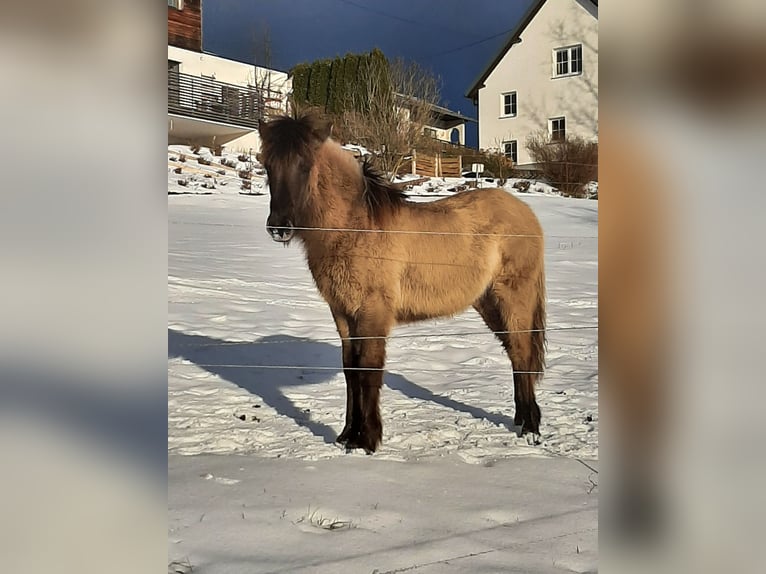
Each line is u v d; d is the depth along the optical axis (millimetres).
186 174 12711
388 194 4133
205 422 4406
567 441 4230
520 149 11000
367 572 2311
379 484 3324
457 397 5332
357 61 9719
